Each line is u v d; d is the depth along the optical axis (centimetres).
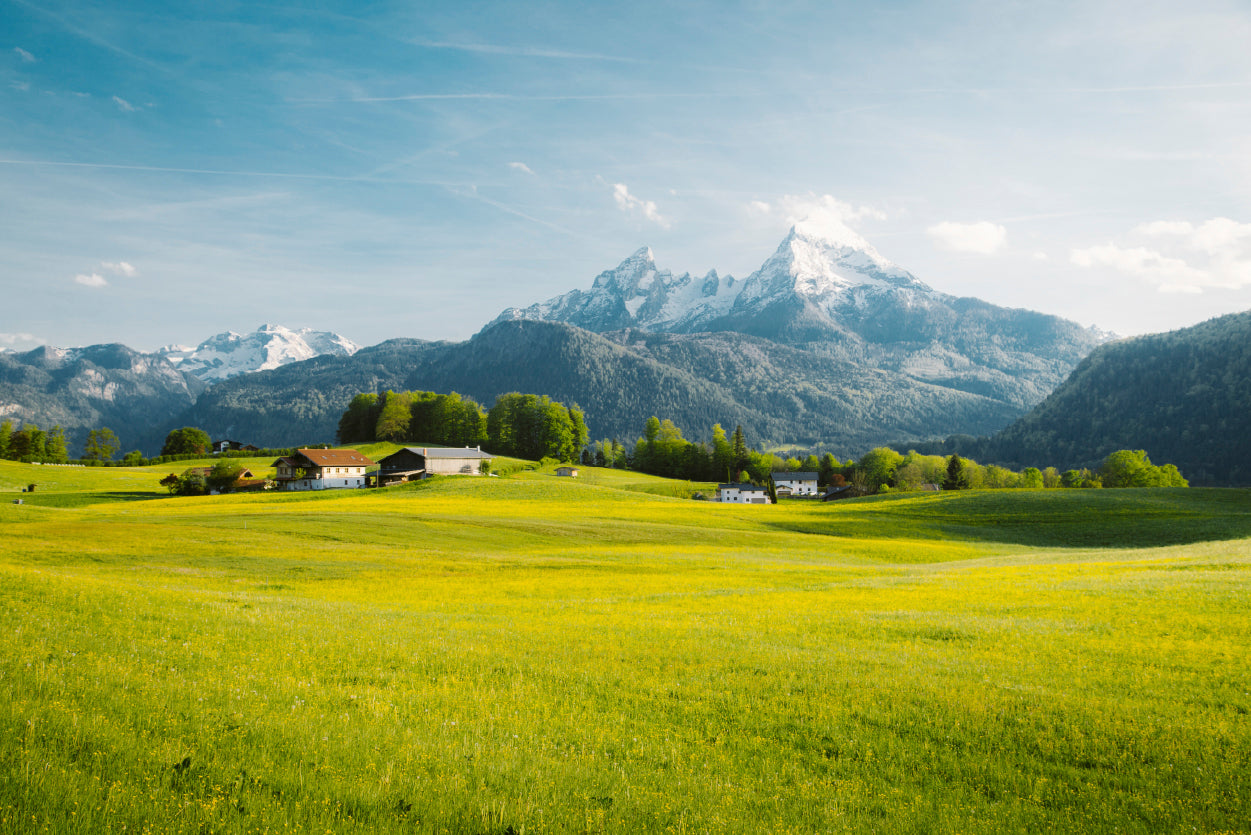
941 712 1482
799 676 1733
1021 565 5038
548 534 7181
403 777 1037
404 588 3841
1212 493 11875
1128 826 1068
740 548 6925
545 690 1583
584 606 3080
